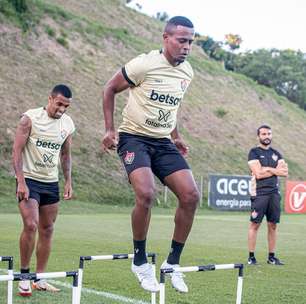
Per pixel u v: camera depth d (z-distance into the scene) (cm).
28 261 692
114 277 813
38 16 3725
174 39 523
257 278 846
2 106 2900
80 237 1334
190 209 526
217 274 871
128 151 527
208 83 4466
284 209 3053
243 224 1956
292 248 1277
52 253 1028
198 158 3459
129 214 2358
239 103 4484
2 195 2447
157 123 532
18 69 3203
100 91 3459
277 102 4981
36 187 689
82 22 4050
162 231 1572
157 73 526
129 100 539
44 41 3556
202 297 691
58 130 697
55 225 1647
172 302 657
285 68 6850
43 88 3194
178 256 535
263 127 1035
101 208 2541
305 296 718
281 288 769
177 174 529
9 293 508
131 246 1183
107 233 1461
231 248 1223
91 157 2941
